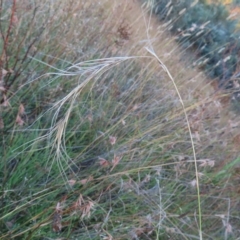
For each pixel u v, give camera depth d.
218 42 4.08
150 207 1.76
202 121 2.25
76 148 2.02
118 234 1.63
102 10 2.97
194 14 4.19
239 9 4.29
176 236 1.77
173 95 2.46
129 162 1.87
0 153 1.76
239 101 2.76
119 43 2.36
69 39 2.38
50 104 1.96
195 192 2.03
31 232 1.42
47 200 1.69
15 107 1.82
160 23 3.49
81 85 1.14
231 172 2.24
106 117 2.18
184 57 3.46
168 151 2.06
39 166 1.74
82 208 1.27
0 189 1.62
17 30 2.02
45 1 2.49
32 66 2.11
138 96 2.28
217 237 1.97
